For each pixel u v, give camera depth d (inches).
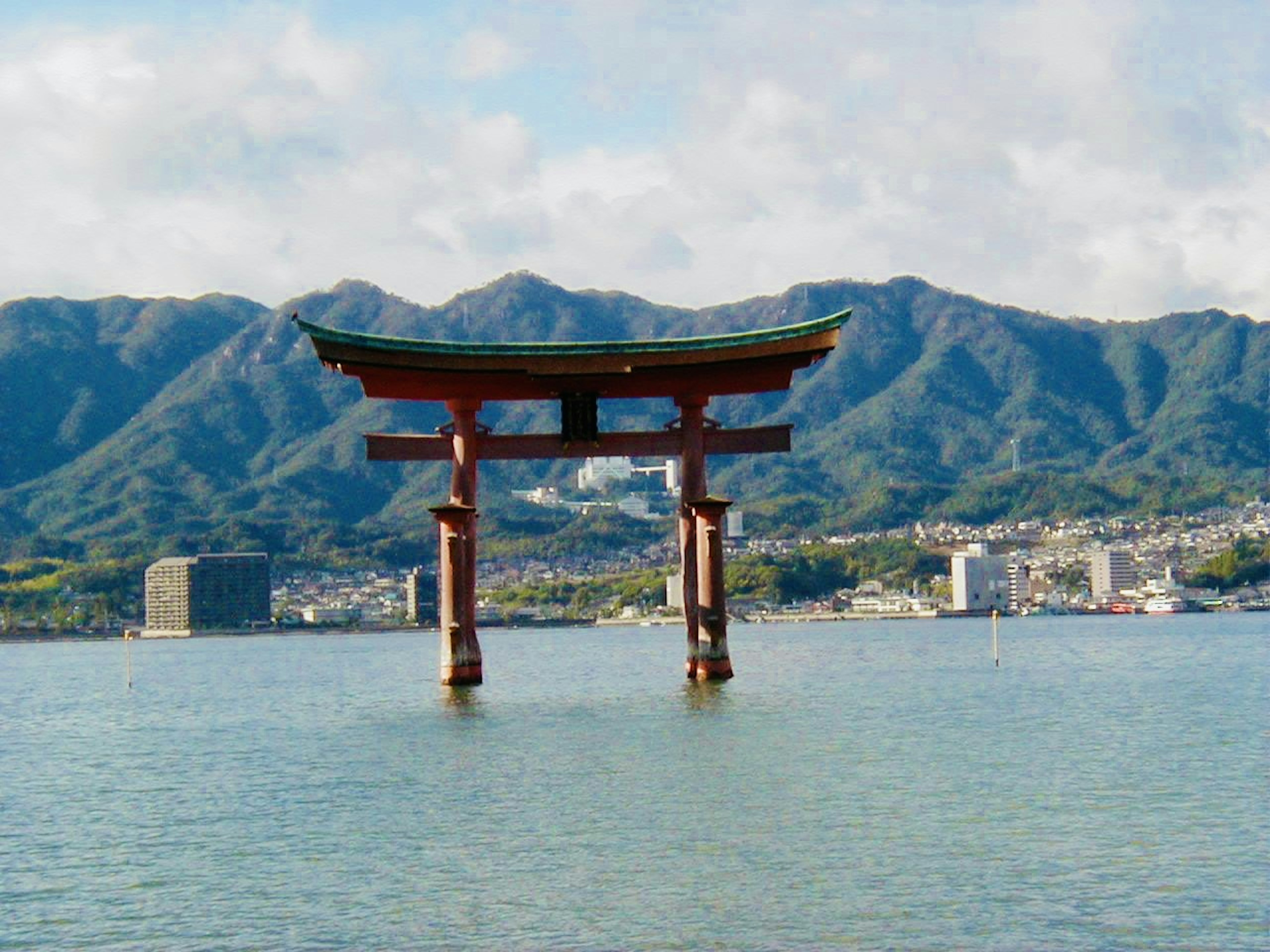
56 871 2175.2
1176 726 3786.9
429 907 1897.1
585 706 4478.3
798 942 1721.2
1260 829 2246.6
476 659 4731.8
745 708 4325.8
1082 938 1706.4
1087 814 2396.7
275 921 1850.4
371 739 3735.2
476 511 4475.9
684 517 4719.5
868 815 2410.2
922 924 1774.1
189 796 2869.1
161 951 1745.8
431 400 4345.5
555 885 1987.0
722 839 2246.6
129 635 7062.0
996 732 3634.4
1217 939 1692.9
